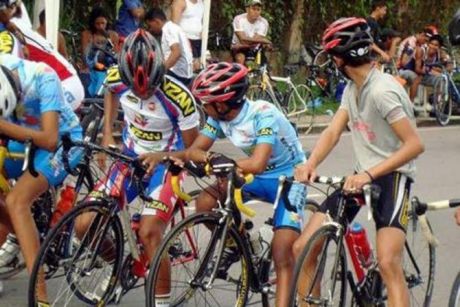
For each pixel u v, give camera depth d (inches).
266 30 652.1
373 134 216.1
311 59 838.5
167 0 711.1
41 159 241.0
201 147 239.0
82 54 560.4
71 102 290.8
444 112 717.9
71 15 671.1
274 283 245.3
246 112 232.4
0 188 249.3
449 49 861.8
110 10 693.9
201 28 566.9
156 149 250.7
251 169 227.8
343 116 225.6
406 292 214.8
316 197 416.5
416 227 241.6
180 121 244.4
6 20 268.2
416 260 252.1
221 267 237.1
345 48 210.2
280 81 656.4
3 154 244.2
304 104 646.5
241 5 781.3
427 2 940.6
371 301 230.5
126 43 236.4
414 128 212.7
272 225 241.8
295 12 833.5
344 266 225.5
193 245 239.8
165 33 477.4
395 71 700.0
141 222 240.4
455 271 315.9
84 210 236.5
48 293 264.4
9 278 280.8
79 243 240.4
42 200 262.5
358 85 215.0
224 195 237.9
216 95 227.0
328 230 215.2
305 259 211.3
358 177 209.8
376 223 220.2
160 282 229.5
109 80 250.1
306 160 246.1
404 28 931.3
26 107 239.1
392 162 209.6
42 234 261.3
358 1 864.3
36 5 508.1
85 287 249.9
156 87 236.5
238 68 230.2
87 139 259.3
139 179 242.4
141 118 246.4
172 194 241.8
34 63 238.7
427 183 472.4
